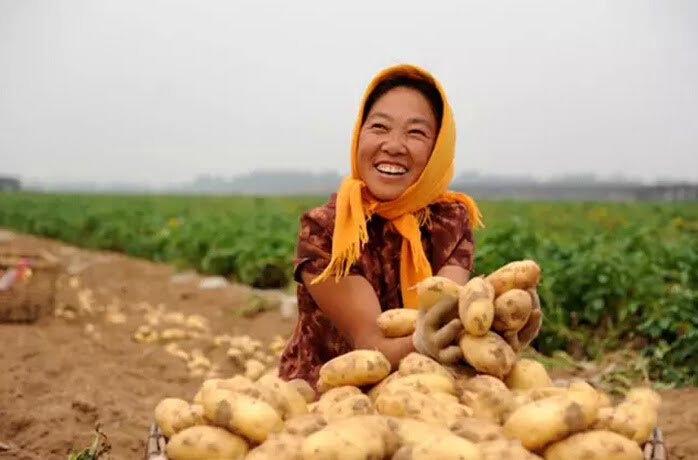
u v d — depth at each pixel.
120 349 9.23
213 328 10.77
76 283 14.38
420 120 4.37
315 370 4.55
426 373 3.43
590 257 9.69
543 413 2.92
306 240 4.41
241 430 3.00
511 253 10.30
